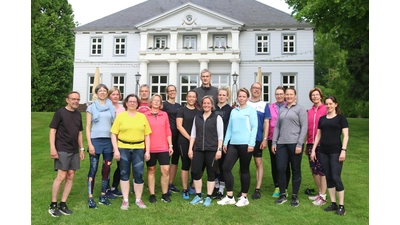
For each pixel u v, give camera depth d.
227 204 5.87
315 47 35.41
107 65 27.08
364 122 19.12
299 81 25.50
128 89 26.78
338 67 31.50
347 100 30.61
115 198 6.22
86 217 5.21
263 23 25.80
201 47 25.41
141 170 5.73
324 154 5.64
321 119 5.77
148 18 28.03
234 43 25.33
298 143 5.82
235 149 5.92
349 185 7.15
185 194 6.27
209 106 5.96
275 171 6.52
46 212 5.43
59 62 33.91
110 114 5.88
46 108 34.31
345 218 5.25
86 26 27.42
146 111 6.09
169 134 6.16
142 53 25.72
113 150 5.91
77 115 5.48
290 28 25.64
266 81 25.92
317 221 5.12
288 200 6.19
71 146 5.35
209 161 5.91
